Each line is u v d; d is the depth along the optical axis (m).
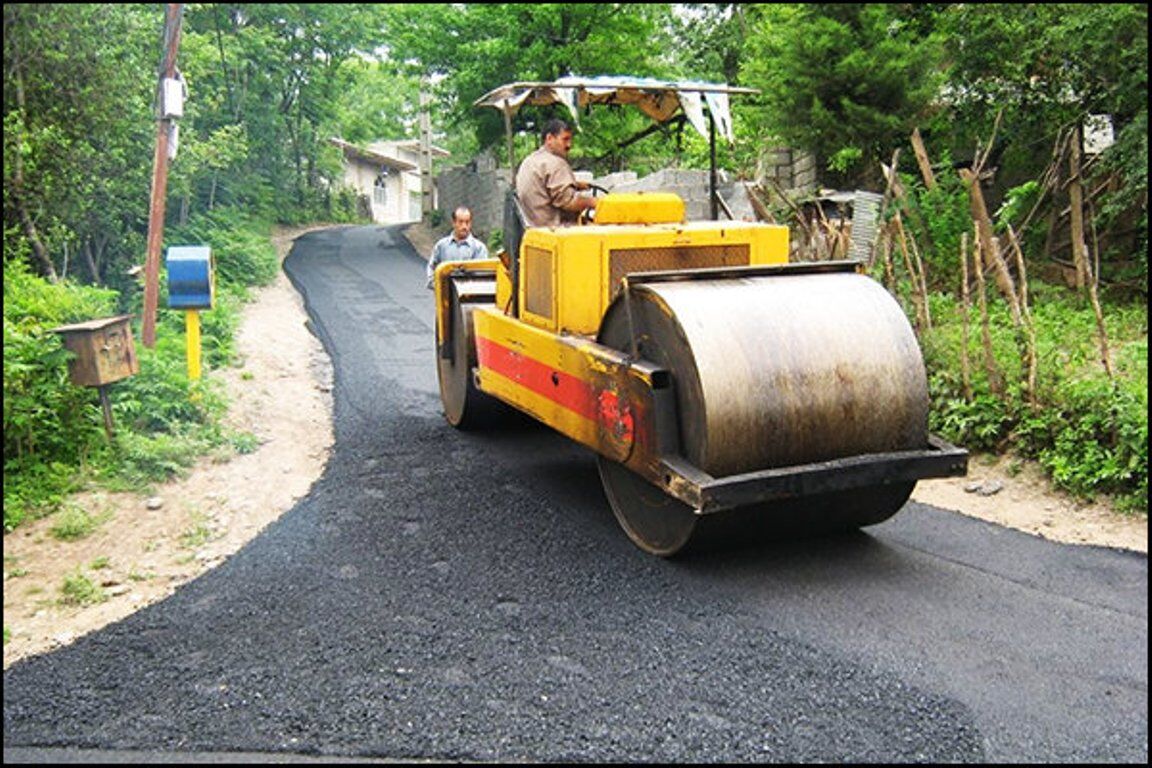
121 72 10.14
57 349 6.57
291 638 4.29
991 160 12.11
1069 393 6.15
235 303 13.09
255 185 24.83
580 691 3.75
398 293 15.34
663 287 4.75
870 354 4.69
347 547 5.34
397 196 47.06
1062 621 4.23
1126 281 9.62
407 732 3.52
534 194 6.17
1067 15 9.77
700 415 4.43
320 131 25.58
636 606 4.47
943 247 9.89
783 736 3.42
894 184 9.70
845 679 3.78
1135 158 9.26
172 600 4.74
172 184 15.77
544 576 4.85
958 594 4.52
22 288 8.33
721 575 4.79
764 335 4.57
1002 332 7.62
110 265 12.98
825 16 12.00
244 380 8.97
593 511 5.78
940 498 5.92
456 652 4.10
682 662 3.95
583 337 5.48
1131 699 3.60
